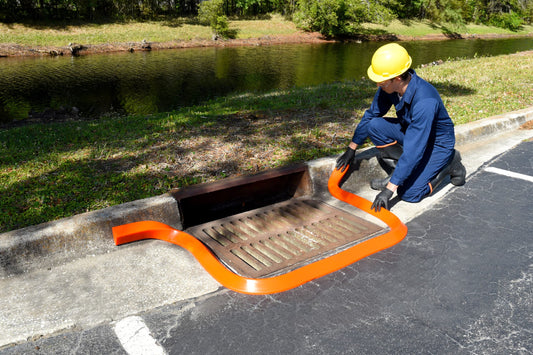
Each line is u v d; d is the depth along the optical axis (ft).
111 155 14.23
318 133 16.02
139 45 87.97
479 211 10.79
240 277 7.93
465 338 6.55
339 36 123.54
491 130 16.81
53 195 10.91
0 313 7.09
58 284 7.91
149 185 11.51
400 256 8.87
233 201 11.77
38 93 43.27
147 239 9.34
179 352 6.30
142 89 46.03
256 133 16.44
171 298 7.53
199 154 14.10
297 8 132.05
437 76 29.86
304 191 12.21
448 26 160.86
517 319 6.97
